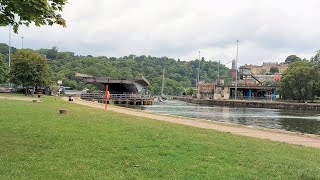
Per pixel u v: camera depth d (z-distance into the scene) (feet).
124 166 32.14
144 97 356.79
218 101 414.21
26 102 139.23
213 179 28.76
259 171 32.30
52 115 82.53
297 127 152.15
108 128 60.08
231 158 37.55
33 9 37.42
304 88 353.92
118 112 114.01
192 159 36.01
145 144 43.88
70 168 30.66
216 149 42.83
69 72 505.25
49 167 30.73
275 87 472.85
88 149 39.32
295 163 36.40
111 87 409.90
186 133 58.59
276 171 32.50
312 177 30.19
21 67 236.63
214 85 522.47
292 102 361.51
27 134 48.75
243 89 508.12
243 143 49.96
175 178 28.58
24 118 71.15
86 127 60.18
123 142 44.80
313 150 48.06
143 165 32.60
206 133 61.05
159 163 33.53
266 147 47.55
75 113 94.07
